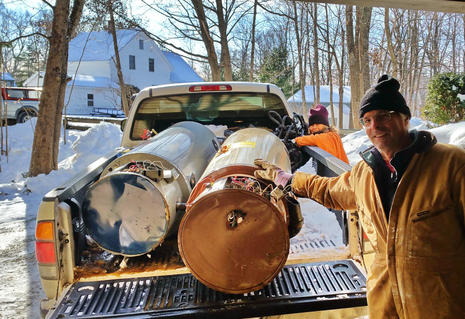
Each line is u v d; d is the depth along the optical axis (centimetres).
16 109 2008
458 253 153
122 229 249
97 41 4597
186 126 367
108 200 247
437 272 154
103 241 251
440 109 1146
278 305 217
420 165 158
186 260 215
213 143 371
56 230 235
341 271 243
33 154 962
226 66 1577
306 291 225
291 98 3136
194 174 310
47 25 1418
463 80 1141
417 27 3194
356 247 257
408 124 169
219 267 216
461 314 154
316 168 400
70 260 244
